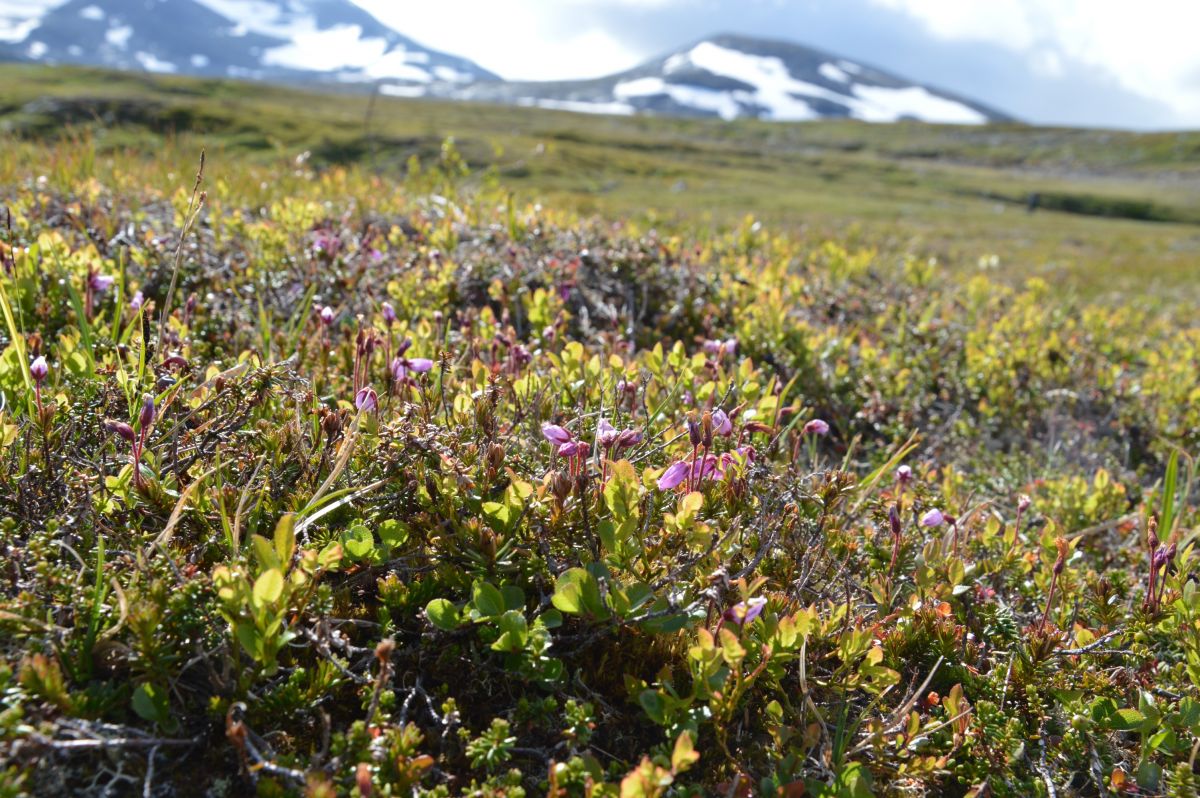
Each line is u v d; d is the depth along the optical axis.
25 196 0.71
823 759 0.34
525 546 0.37
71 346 0.43
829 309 0.96
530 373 0.47
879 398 0.68
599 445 0.39
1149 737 0.37
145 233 0.65
